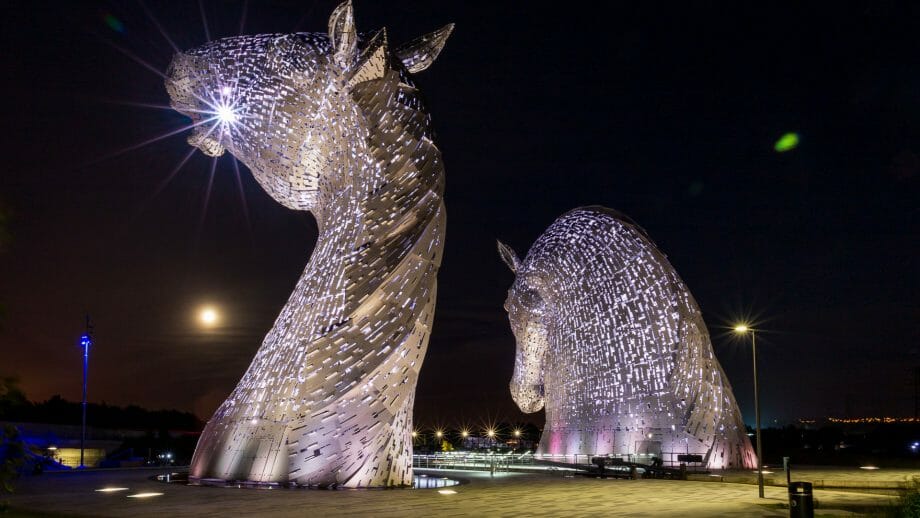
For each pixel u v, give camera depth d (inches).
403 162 868.0
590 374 1338.6
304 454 791.1
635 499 721.0
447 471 1318.9
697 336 1239.5
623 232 1332.4
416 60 960.9
